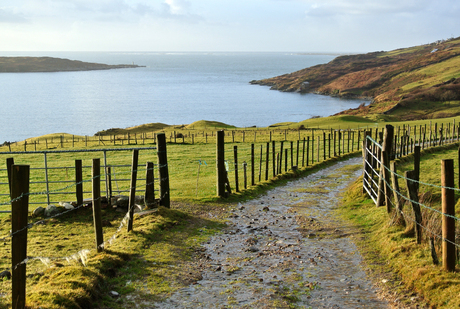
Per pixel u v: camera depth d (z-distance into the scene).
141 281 7.88
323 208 15.37
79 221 12.35
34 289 6.82
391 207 12.08
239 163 29.48
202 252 9.96
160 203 13.34
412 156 25.23
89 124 161.62
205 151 38.50
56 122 166.38
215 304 7.06
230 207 15.06
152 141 53.28
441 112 138.50
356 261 9.38
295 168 24.12
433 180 16.64
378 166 17.50
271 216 13.89
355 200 15.57
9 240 10.52
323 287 7.95
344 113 177.12
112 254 8.80
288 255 9.82
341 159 31.00
